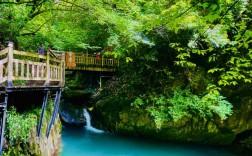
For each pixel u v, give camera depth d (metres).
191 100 15.09
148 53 16.38
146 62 17.38
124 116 16.66
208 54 15.05
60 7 10.12
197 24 10.32
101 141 15.71
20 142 7.84
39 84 9.59
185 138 15.58
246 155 13.81
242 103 14.89
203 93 14.98
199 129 15.10
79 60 20.41
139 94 17.17
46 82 9.34
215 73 15.33
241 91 14.85
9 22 9.29
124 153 13.73
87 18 11.62
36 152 8.74
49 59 9.73
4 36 9.98
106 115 17.72
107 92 20.31
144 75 17.95
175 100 15.43
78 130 18.22
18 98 9.85
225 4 3.28
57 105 11.61
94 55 22.00
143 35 13.63
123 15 11.00
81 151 13.65
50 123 11.18
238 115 14.86
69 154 13.02
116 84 20.12
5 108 6.68
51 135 12.21
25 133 8.18
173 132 15.45
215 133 14.98
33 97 11.09
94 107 19.16
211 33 10.28
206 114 14.96
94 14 9.95
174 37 14.30
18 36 10.64
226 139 15.16
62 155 12.77
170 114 15.05
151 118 15.75
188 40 13.27
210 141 15.41
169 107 15.23
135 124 16.17
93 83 24.42
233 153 14.10
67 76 28.09
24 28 10.97
